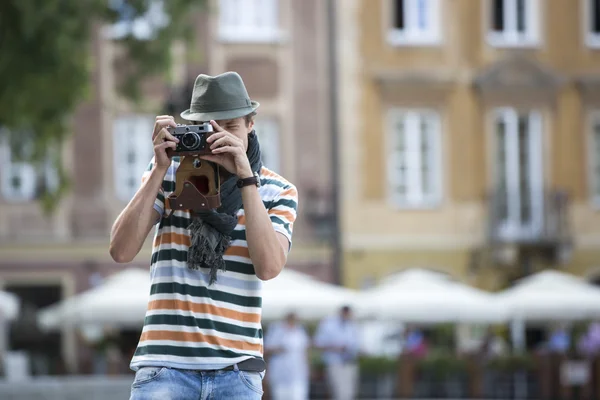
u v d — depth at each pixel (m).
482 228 58.25
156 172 8.85
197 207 8.73
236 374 8.81
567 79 59.25
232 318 8.84
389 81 57.62
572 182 59.19
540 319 52.78
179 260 8.89
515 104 58.84
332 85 57.28
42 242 54.97
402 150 57.84
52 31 31.94
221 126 9.10
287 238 9.02
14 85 32.34
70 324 41.75
